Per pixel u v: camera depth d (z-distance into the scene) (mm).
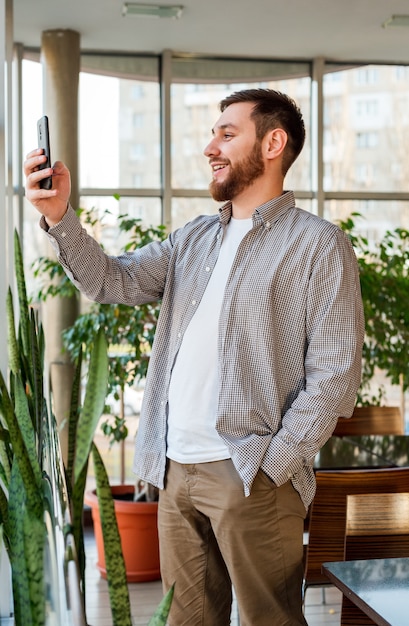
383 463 3861
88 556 5266
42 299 5488
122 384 5070
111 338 5066
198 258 2475
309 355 2289
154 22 5867
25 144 6129
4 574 3170
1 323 3354
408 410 6789
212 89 6586
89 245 2414
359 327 2336
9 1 3918
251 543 2246
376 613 1730
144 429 2467
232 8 5648
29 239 6113
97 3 5520
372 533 2490
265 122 2393
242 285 2301
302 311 2293
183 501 2357
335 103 6738
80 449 1190
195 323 2371
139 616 4168
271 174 2412
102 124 6434
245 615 2303
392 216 6785
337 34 6191
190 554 2395
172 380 2383
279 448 2215
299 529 2320
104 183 6426
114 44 6301
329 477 2900
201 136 6535
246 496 2219
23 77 6176
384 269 5719
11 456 1558
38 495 1142
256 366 2273
